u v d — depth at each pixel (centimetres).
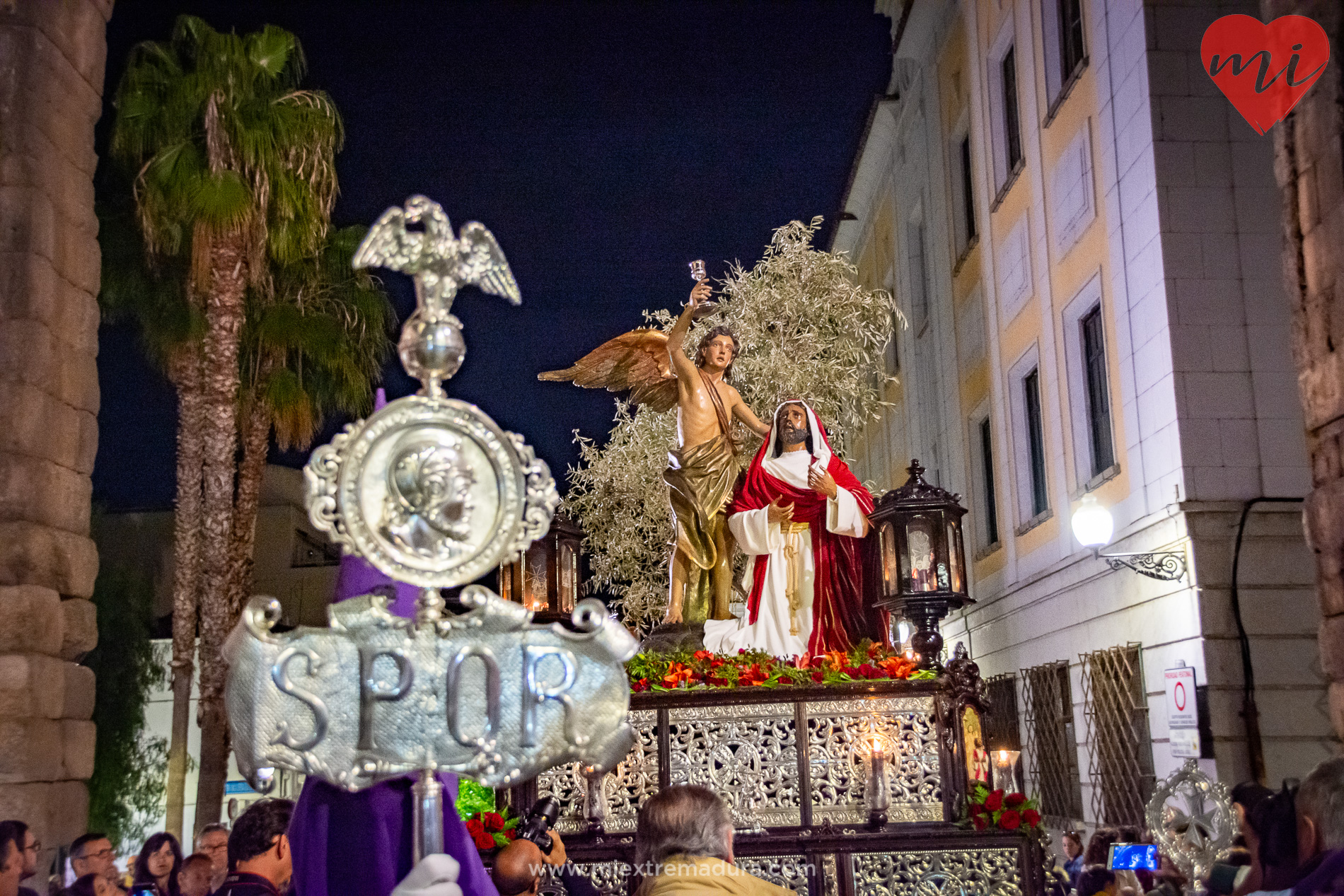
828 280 1864
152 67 1485
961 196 1802
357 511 251
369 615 265
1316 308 697
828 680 819
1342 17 682
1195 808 541
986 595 1689
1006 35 1552
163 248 1536
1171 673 1035
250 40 1516
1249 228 1072
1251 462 1028
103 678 1898
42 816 748
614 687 274
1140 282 1117
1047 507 1466
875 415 1922
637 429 1916
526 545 258
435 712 264
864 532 965
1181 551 1030
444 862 234
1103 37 1209
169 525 2083
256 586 2194
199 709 1509
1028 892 752
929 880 758
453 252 262
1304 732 970
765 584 975
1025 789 1516
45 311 800
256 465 1647
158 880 644
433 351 257
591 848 764
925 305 2064
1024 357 1491
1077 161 1295
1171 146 1084
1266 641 988
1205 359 1048
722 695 815
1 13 807
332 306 1686
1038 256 1432
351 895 281
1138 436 1132
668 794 348
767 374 1770
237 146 1468
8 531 759
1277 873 365
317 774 259
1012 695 1573
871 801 770
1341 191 671
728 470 1002
